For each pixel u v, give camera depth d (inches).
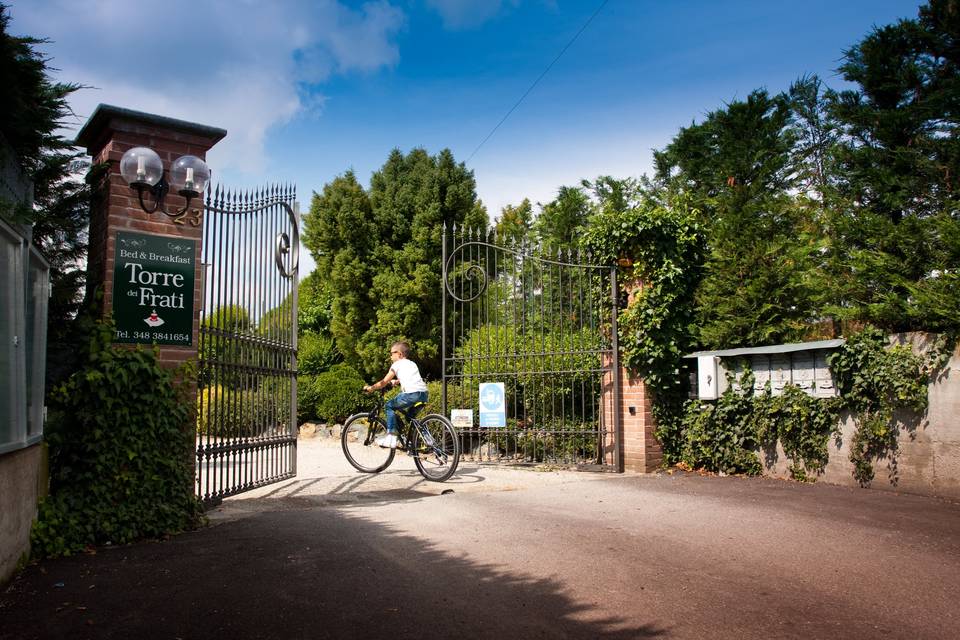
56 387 202.8
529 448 431.5
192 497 228.7
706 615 142.1
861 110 367.9
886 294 315.0
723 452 359.9
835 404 310.3
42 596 151.3
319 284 811.4
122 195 232.2
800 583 164.4
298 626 133.5
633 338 372.8
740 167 493.4
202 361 247.8
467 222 658.8
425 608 145.0
